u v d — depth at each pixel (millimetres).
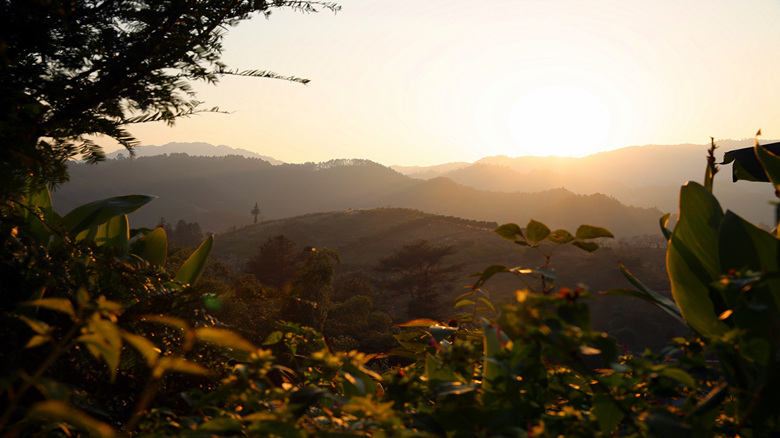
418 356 1890
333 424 1214
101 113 1998
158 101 2025
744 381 1263
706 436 1047
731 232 1397
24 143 1600
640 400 1288
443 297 58844
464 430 1077
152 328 1750
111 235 2863
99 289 2070
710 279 1523
